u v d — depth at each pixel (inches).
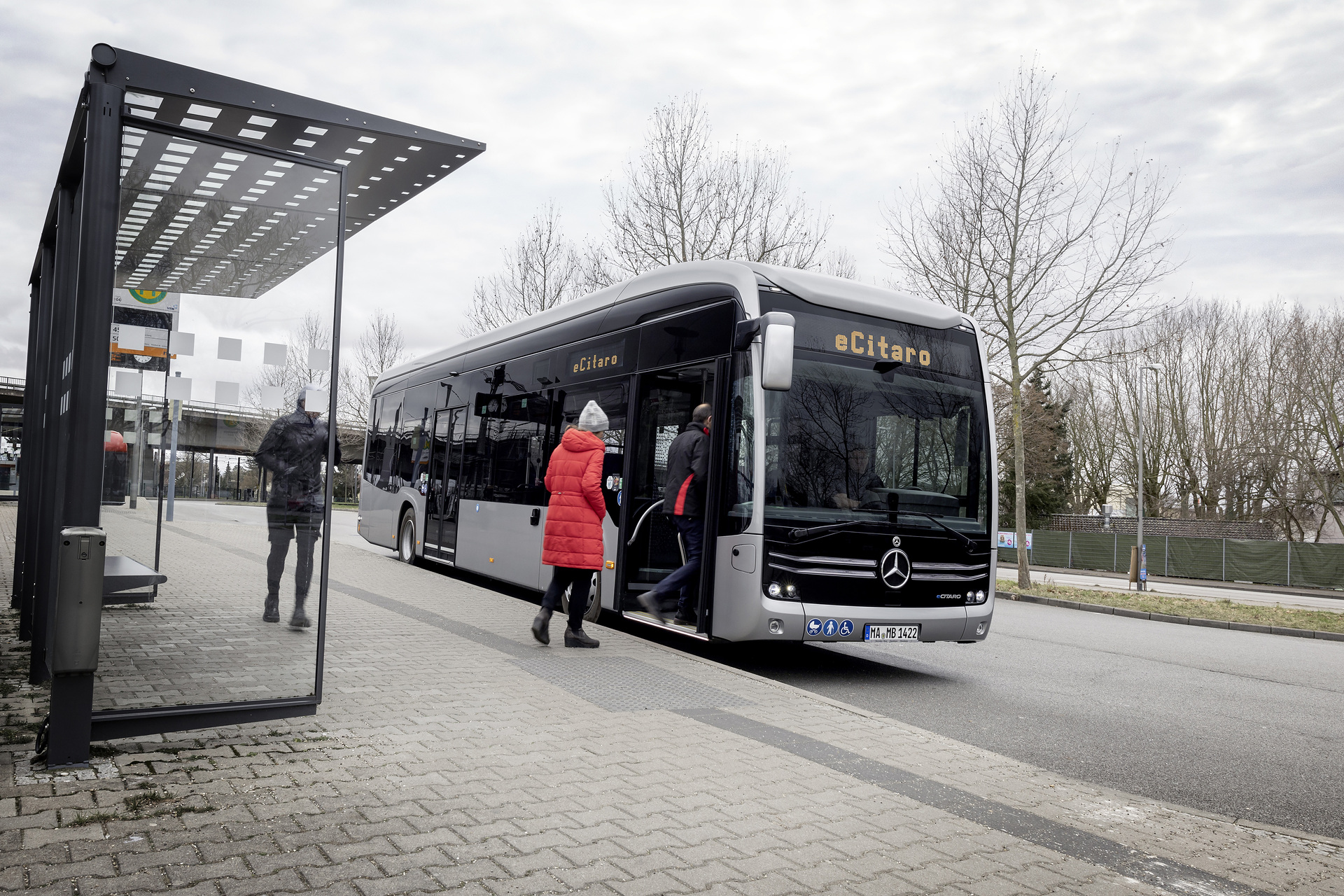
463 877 127.2
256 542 199.0
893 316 338.0
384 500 665.0
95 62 173.3
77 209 239.0
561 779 171.8
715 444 320.5
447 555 539.2
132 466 195.6
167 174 190.7
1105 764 233.6
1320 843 174.1
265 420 201.0
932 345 343.9
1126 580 1380.4
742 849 144.6
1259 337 1750.7
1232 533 1718.8
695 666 287.9
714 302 332.8
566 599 404.5
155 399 199.3
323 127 203.6
